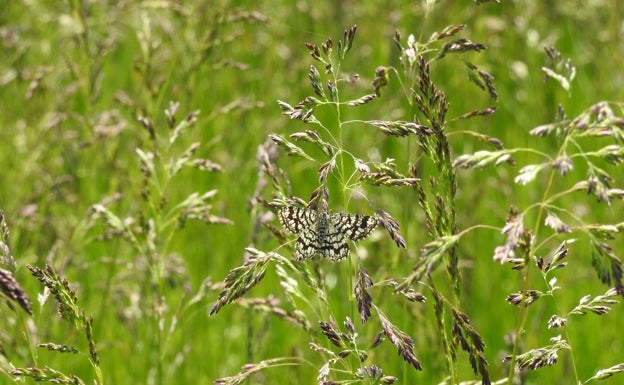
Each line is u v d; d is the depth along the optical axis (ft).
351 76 16.35
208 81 40.47
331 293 30.66
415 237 30.30
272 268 31.86
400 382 27.22
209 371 30.53
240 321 30.78
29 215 29.07
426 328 24.43
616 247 32.68
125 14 37.06
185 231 34.58
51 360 27.14
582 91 41.39
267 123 38.60
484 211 35.53
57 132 34.06
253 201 23.80
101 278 32.60
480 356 15.92
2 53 38.91
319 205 15.65
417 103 16.62
